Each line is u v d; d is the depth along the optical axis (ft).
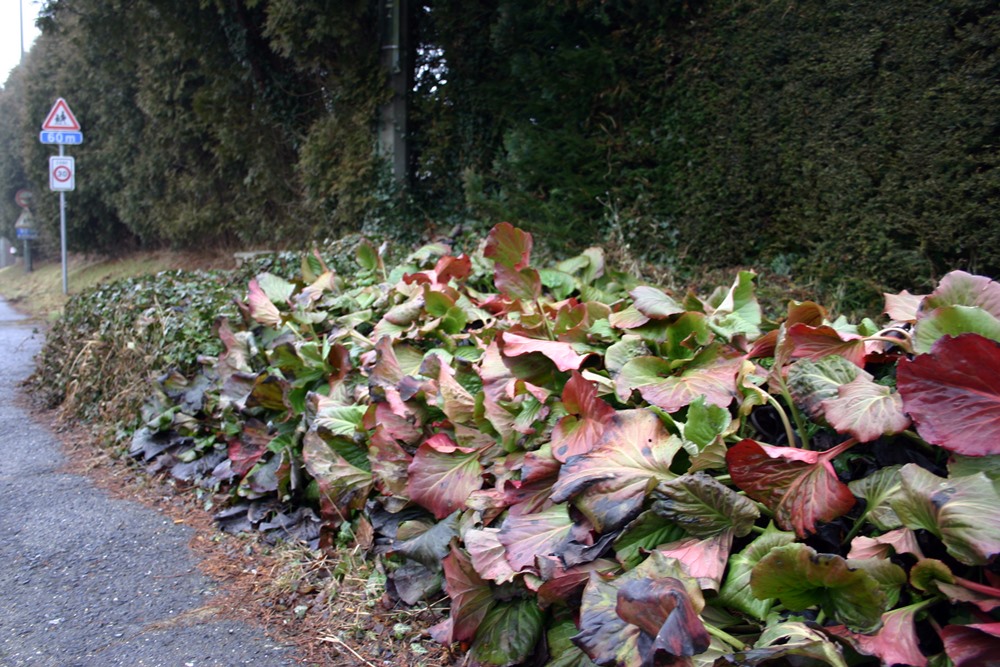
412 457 9.73
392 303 14.15
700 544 6.52
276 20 28.45
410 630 8.86
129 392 17.92
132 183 50.93
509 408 8.98
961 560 5.29
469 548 7.79
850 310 14.55
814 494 6.26
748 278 9.57
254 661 8.62
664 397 7.66
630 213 19.40
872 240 14.17
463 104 28.09
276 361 12.62
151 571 11.10
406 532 9.06
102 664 8.64
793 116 15.81
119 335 19.63
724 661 5.31
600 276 13.41
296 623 9.43
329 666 8.47
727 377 7.65
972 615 5.40
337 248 22.86
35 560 11.55
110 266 63.72
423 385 9.79
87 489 14.92
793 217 16.06
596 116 21.03
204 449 15.07
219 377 15.10
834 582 5.57
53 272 80.33
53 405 22.67
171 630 9.38
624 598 5.61
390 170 29.68
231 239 43.80
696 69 17.98
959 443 5.65
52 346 24.18
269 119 34.58
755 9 16.63
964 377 5.71
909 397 5.90
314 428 10.94
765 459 6.41
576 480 7.02
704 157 17.98
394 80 29.81
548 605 7.36
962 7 12.86
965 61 12.85
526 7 22.20
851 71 14.52
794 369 7.16
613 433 7.41
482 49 26.96
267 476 12.35
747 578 6.25
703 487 6.45
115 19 35.35
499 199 23.39
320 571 10.46
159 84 40.60
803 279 15.75
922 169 13.35
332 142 30.35
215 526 12.65
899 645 5.30
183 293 20.17
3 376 28.07
